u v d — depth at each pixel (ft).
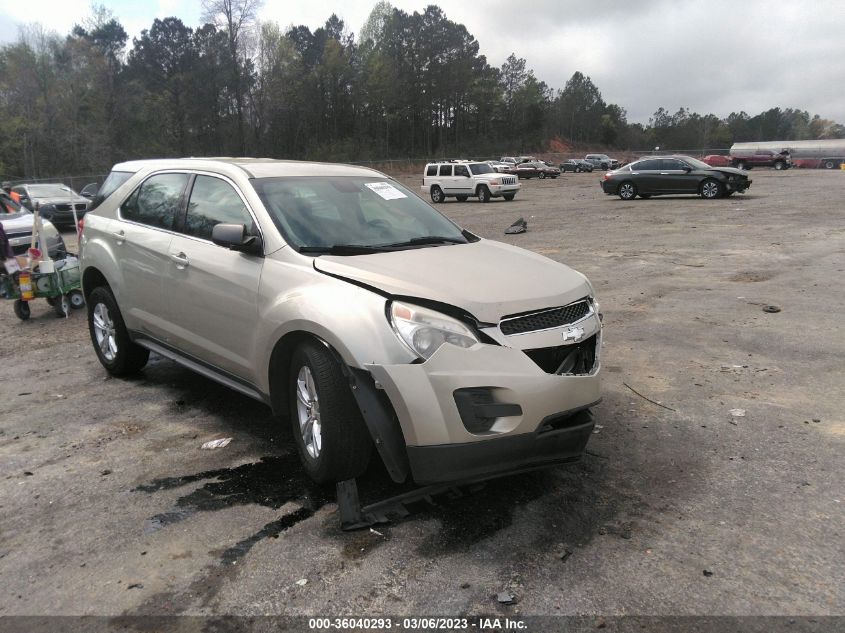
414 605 8.74
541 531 10.48
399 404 10.05
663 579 9.18
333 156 276.21
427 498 11.53
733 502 11.25
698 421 14.88
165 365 20.62
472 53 351.67
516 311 10.66
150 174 17.85
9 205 40.60
